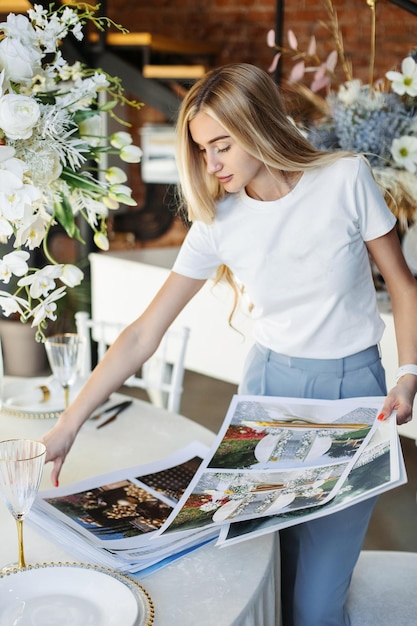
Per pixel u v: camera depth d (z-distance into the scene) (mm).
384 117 2500
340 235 1572
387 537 2930
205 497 1296
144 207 6113
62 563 1165
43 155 1291
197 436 1755
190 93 1505
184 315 3244
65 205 1462
